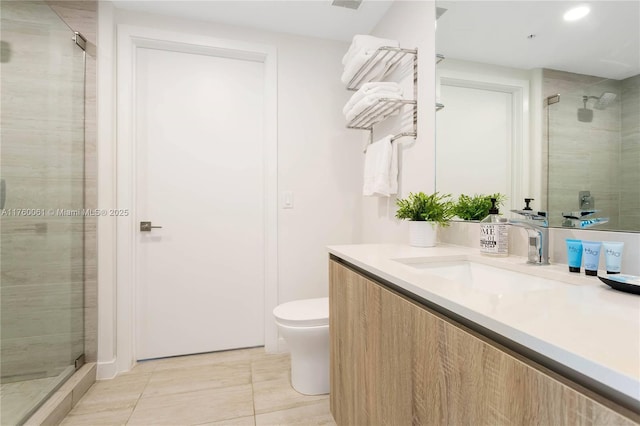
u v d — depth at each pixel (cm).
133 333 196
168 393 165
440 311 69
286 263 221
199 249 212
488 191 125
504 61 118
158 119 205
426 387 69
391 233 191
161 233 205
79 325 176
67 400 149
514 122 114
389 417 86
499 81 119
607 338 41
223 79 216
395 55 170
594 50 89
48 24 159
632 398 34
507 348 51
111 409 152
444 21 145
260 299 223
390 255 118
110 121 183
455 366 60
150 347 203
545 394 42
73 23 177
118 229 189
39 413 136
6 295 143
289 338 162
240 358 206
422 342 70
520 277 97
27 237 151
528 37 109
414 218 144
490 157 123
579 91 93
